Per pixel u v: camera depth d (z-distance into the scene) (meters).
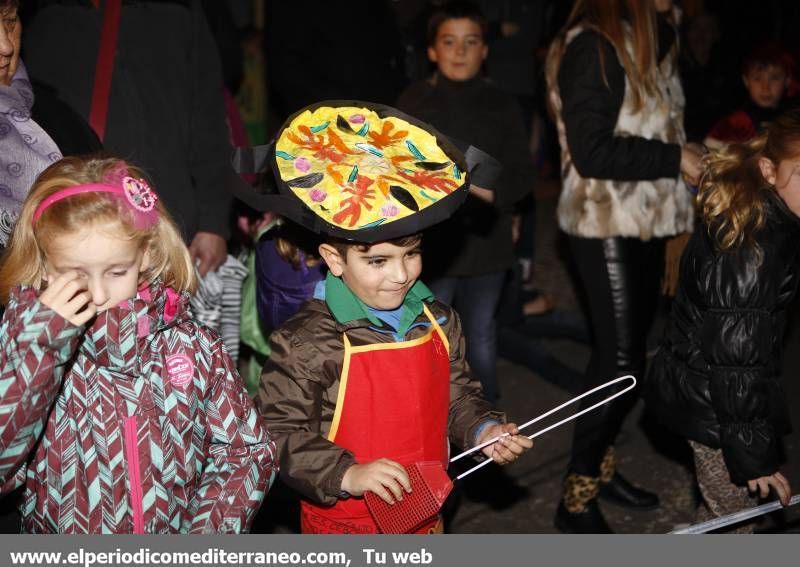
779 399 2.62
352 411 2.22
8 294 1.88
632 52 3.18
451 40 3.53
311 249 2.74
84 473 1.88
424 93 3.63
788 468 3.92
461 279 3.70
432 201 2.06
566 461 3.97
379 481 2.09
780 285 2.56
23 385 1.71
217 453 2.04
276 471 2.09
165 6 3.03
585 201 3.32
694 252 2.66
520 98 6.34
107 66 2.86
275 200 2.09
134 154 2.88
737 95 5.42
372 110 2.34
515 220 4.86
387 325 2.26
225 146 3.25
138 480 1.89
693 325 2.74
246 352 4.60
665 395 2.83
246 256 3.55
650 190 3.30
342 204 2.04
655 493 3.77
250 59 5.64
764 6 6.21
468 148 2.30
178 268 1.98
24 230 1.85
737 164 2.59
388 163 2.18
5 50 2.16
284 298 2.80
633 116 3.24
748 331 2.52
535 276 6.28
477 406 2.38
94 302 1.82
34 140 2.26
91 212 1.79
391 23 4.08
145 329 1.85
